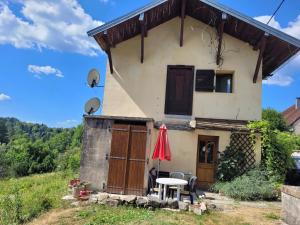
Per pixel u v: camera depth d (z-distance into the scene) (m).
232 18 11.61
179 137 12.31
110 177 9.78
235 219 7.30
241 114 12.31
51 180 15.10
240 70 12.59
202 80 12.73
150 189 9.84
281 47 11.80
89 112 12.16
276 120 34.16
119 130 9.98
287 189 5.96
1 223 6.95
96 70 12.89
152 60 13.19
